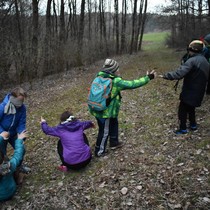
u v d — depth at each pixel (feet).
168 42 143.74
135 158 16.61
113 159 16.85
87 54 72.69
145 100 29.14
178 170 14.73
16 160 13.83
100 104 15.34
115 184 14.44
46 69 55.36
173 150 16.87
